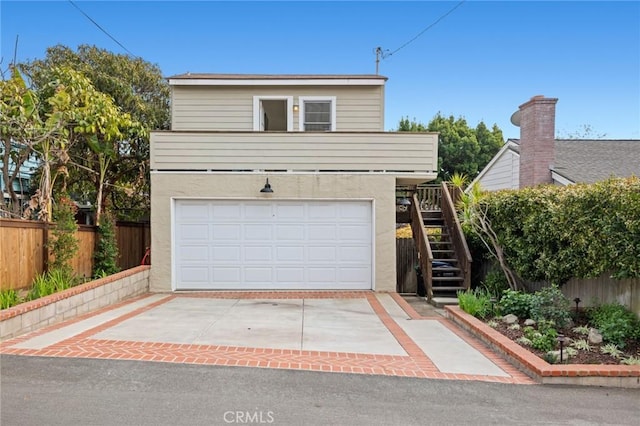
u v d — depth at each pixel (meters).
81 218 15.02
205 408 3.70
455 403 3.97
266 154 10.09
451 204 11.01
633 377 4.49
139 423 3.41
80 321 6.79
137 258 12.62
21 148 10.08
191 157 10.05
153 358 4.93
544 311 6.39
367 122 12.27
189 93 12.30
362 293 9.92
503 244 8.67
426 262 10.01
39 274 8.00
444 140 32.28
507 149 16.34
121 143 13.05
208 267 10.18
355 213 10.22
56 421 3.41
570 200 6.79
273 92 12.26
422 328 6.82
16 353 5.00
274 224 10.20
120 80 13.59
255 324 6.79
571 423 3.63
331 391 4.16
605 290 6.79
